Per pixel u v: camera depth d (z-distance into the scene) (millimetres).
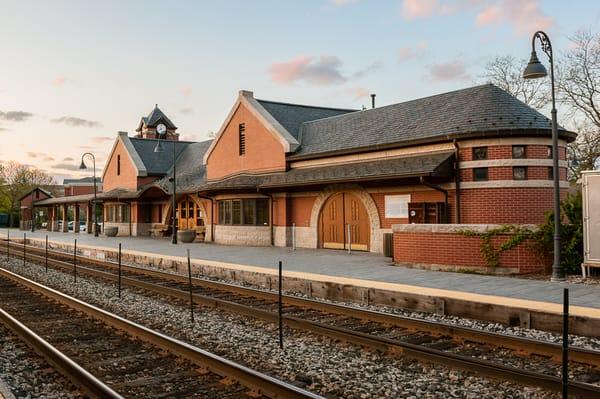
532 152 17625
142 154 42594
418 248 15594
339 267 15977
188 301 12727
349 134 23547
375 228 20891
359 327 9539
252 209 26266
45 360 7629
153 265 20578
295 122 27688
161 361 7441
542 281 12656
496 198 17578
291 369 7047
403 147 20047
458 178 18188
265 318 10289
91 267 20844
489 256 14039
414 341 8500
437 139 18688
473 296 10352
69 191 91625
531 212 17484
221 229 27875
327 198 23109
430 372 6848
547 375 6453
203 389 6219
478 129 17781
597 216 13000
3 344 8617
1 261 24078
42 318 10828
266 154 26516
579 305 9453
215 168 30922
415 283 12414
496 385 6309
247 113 27984
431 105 21641
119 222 42750
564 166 18562
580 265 13711
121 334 9117
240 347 8234
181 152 45000
